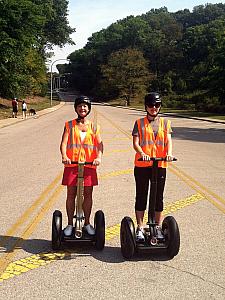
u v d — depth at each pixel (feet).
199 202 23.71
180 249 16.26
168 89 321.52
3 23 122.52
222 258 15.42
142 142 15.75
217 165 37.19
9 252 15.85
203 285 13.21
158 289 12.90
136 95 310.45
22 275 13.84
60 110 175.63
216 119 118.32
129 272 14.12
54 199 23.94
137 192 16.06
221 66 173.27
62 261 15.03
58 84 511.40
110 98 353.92
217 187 27.78
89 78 437.17
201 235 17.92
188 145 53.36
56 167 35.14
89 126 16.39
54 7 260.21
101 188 27.07
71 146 16.16
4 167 35.19
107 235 17.88
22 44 131.64
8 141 56.70
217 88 175.11
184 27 493.77
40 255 15.58
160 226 16.40
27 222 19.54
